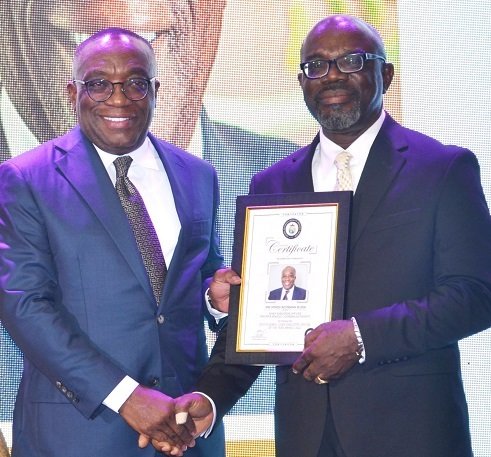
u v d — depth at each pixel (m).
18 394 3.87
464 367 5.01
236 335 3.75
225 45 5.08
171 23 5.05
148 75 3.89
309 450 3.65
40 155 3.90
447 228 3.65
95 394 3.61
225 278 3.79
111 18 5.02
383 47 3.93
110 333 3.72
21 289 3.69
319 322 3.67
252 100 5.08
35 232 3.75
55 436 3.68
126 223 3.80
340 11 5.12
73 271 3.73
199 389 3.88
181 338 3.87
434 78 5.14
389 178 3.73
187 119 5.05
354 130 3.85
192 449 3.90
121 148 3.89
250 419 4.93
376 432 3.60
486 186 5.08
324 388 3.67
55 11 4.98
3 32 4.95
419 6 5.14
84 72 3.84
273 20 5.09
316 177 3.93
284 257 3.75
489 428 5.00
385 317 3.55
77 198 3.79
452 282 3.60
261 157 5.08
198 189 4.07
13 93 4.95
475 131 5.12
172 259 3.86
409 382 3.62
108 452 3.69
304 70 3.86
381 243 3.67
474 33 5.14
